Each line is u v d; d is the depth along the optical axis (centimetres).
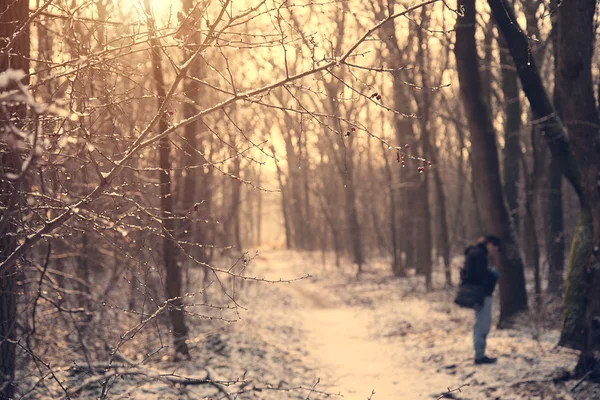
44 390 667
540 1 1419
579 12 794
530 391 742
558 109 1032
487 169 1274
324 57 389
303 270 3269
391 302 1920
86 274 950
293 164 3638
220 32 394
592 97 809
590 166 797
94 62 400
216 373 801
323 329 1411
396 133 2834
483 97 1262
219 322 1235
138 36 446
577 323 941
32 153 267
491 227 1286
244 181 407
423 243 2688
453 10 367
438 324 1367
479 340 901
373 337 1265
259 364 931
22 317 712
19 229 411
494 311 1527
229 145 407
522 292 1269
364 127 380
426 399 760
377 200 4375
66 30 418
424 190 2427
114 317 907
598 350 764
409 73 2169
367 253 4356
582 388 731
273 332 1269
